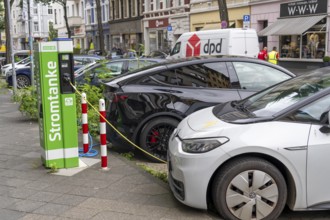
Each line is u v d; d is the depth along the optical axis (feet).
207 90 21.26
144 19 139.64
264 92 16.87
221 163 13.21
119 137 21.26
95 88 26.81
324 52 75.20
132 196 15.67
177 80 21.43
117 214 14.17
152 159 21.15
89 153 21.33
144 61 38.42
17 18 254.88
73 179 17.52
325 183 13.35
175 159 13.93
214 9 104.53
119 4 157.48
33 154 21.58
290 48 83.56
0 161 20.39
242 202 13.35
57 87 18.06
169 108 20.74
